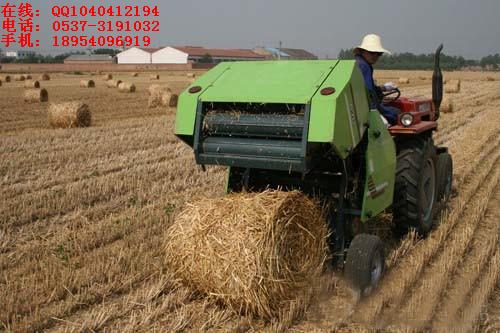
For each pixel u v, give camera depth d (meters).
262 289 4.06
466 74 64.00
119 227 6.23
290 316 4.20
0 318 4.16
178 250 4.40
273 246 4.09
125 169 9.39
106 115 18.50
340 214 4.79
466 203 7.48
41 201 7.32
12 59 115.88
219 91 4.57
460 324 4.19
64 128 14.88
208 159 4.61
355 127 4.43
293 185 5.21
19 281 4.86
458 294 4.69
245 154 4.46
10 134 13.33
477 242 6.01
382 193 5.09
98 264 5.08
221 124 4.53
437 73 6.75
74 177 8.70
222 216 4.25
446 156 7.16
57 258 5.35
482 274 5.12
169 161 10.06
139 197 7.59
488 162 10.05
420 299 4.53
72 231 6.18
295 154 4.25
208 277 4.24
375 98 5.27
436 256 5.57
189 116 4.61
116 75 58.72
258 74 4.69
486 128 14.23
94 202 7.44
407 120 5.54
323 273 4.84
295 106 4.27
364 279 4.52
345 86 4.24
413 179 5.64
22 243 5.88
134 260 5.22
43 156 10.43
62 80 45.25
